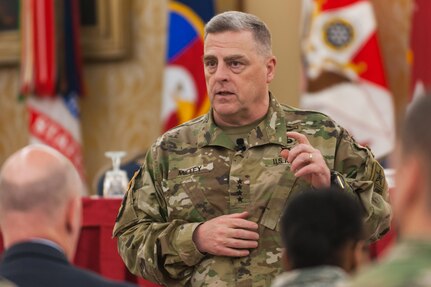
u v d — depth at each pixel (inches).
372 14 442.6
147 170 210.4
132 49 514.3
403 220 100.2
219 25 203.0
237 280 194.7
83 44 515.5
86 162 520.7
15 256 134.1
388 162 438.0
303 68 449.1
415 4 434.3
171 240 198.5
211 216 200.8
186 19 481.4
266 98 207.5
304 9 450.3
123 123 515.2
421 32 432.1
